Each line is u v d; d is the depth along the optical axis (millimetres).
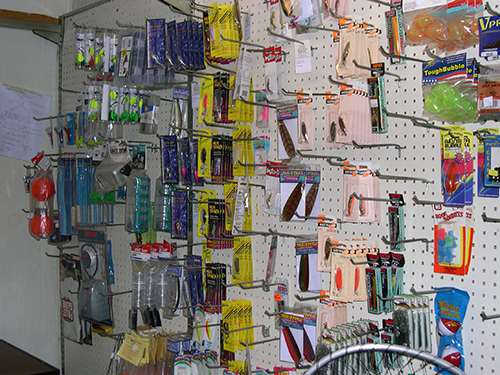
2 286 2658
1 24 2635
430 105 1261
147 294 2160
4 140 2658
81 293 2475
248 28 1882
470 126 1278
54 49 2916
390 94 1453
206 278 1949
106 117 2260
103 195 2387
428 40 1302
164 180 2053
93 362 2693
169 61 1958
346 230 1571
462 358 1254
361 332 1409
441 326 1282
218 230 1869
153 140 2344
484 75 1183
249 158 1847
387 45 1456
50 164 2635
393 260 1389
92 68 2354
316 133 1676
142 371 2131
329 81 1637
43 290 2850
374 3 1486
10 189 2699
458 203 1242
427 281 1358
